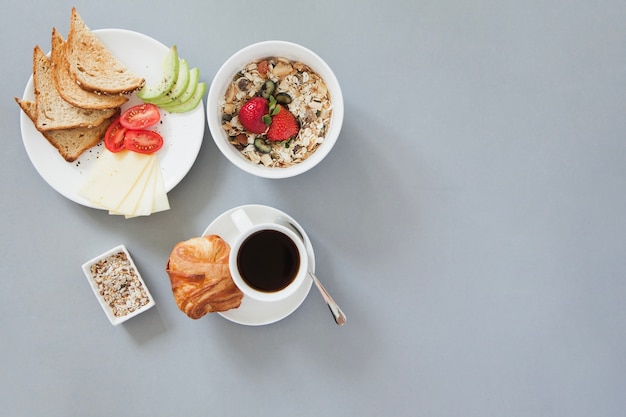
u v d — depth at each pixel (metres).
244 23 1.23
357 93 1.25
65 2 1.21
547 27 1.27
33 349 1.25
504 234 1.29
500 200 1.29
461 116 1.27
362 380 1.30
